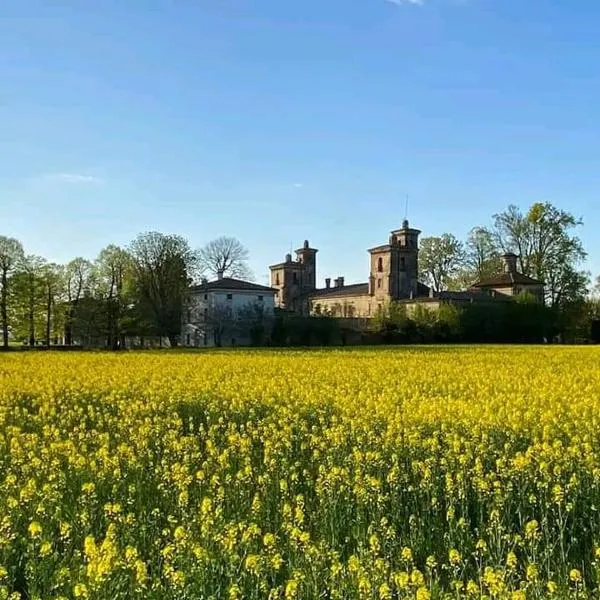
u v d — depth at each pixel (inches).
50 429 558.9
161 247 3499.0
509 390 796.0
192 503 381.1
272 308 3996.1
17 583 292.4
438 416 571.8
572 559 316.2
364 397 718.5
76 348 2984.7
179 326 3518.7
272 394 772.6
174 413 621.0
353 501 365.4
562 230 3700.8
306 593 261.7
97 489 401.4
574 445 447.8
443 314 3344.0
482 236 4387.3
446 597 252.2
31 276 3189.0
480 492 364.2
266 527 348.8
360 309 4532.5
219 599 263.7
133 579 264.7
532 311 3363.7
